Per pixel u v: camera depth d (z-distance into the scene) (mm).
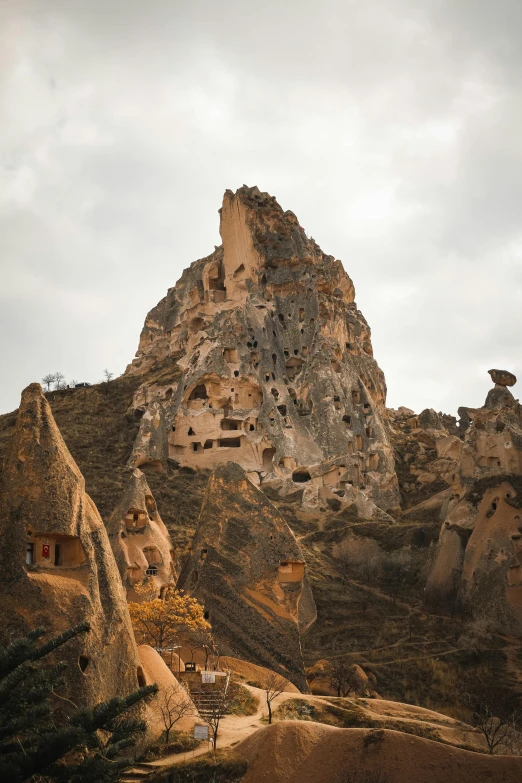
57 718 33062
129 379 122438
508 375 107438
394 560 82250
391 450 107375
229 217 126125
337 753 33875
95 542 38219
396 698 59062
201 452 102875
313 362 110688
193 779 33281
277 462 100750
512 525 74000
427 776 32906
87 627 27906
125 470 96438
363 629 70375
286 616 52719
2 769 23609
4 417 120125
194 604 50625
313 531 90750
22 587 35156
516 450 91750
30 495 37156
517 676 62031
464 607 72500
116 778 25344
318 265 121250
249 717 41594
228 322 111688
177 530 81125
